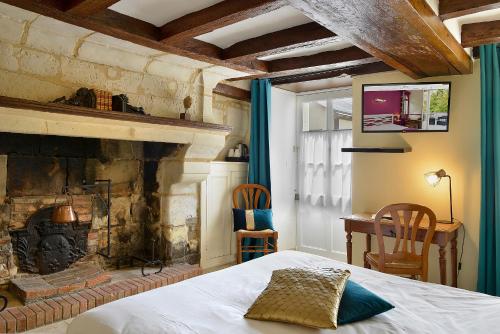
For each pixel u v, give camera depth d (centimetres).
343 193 467
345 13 207
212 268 429
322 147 490
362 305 157
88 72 309
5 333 252
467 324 154
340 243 473
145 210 409
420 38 245
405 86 362
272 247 461
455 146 352
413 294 189
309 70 374
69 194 344
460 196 349
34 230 322
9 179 307
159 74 356
